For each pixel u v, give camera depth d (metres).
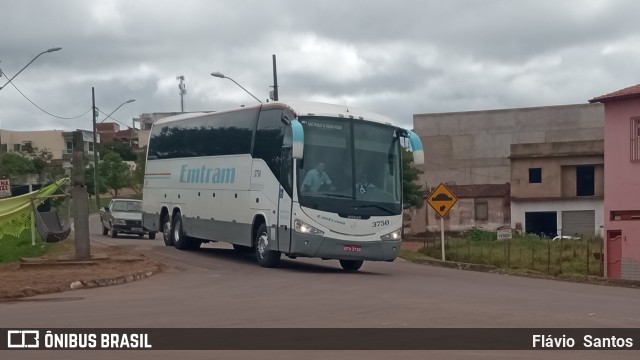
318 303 13.53
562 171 55.59
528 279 22.27
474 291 16.25
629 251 28.30
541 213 56.06
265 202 20.77
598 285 21.27
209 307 12.94
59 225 24.34
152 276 18.77
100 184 78.00
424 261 28.23
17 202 24.67
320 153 19.55
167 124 28.16
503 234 31.59
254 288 16.19
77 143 20.30
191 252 25.81
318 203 19.28
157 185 28.34
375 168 20.08
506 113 68.12
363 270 22.23
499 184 63.03
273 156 20.53
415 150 20.03
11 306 13.20
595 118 65.94
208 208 24.19
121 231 36.47
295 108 19.72
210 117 24.70
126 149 103.12
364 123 20.16
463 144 69.00
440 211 28.12
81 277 16.91
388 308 12.91
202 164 24.80
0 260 22.09
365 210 19.69
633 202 28.47
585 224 54.56
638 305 14.42
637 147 28.47
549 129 66.94
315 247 19.22
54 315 11.95
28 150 82.31
